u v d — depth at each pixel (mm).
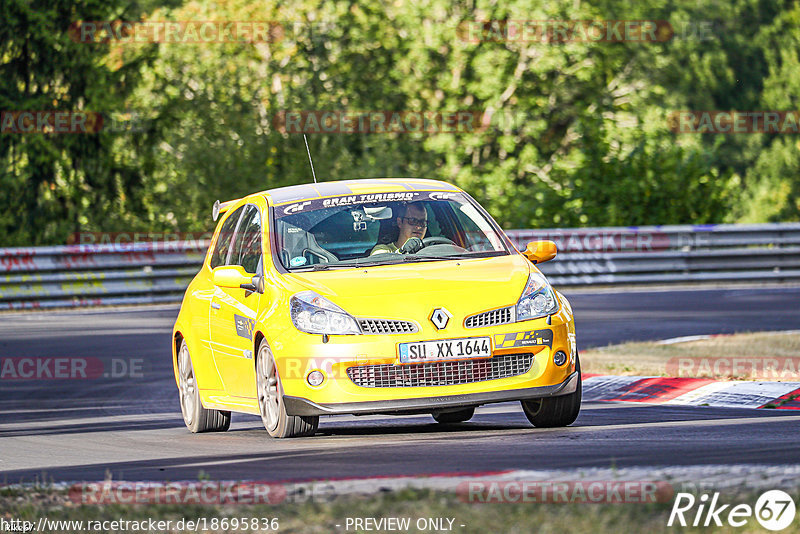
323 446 27938
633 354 46156
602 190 97750
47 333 62156
